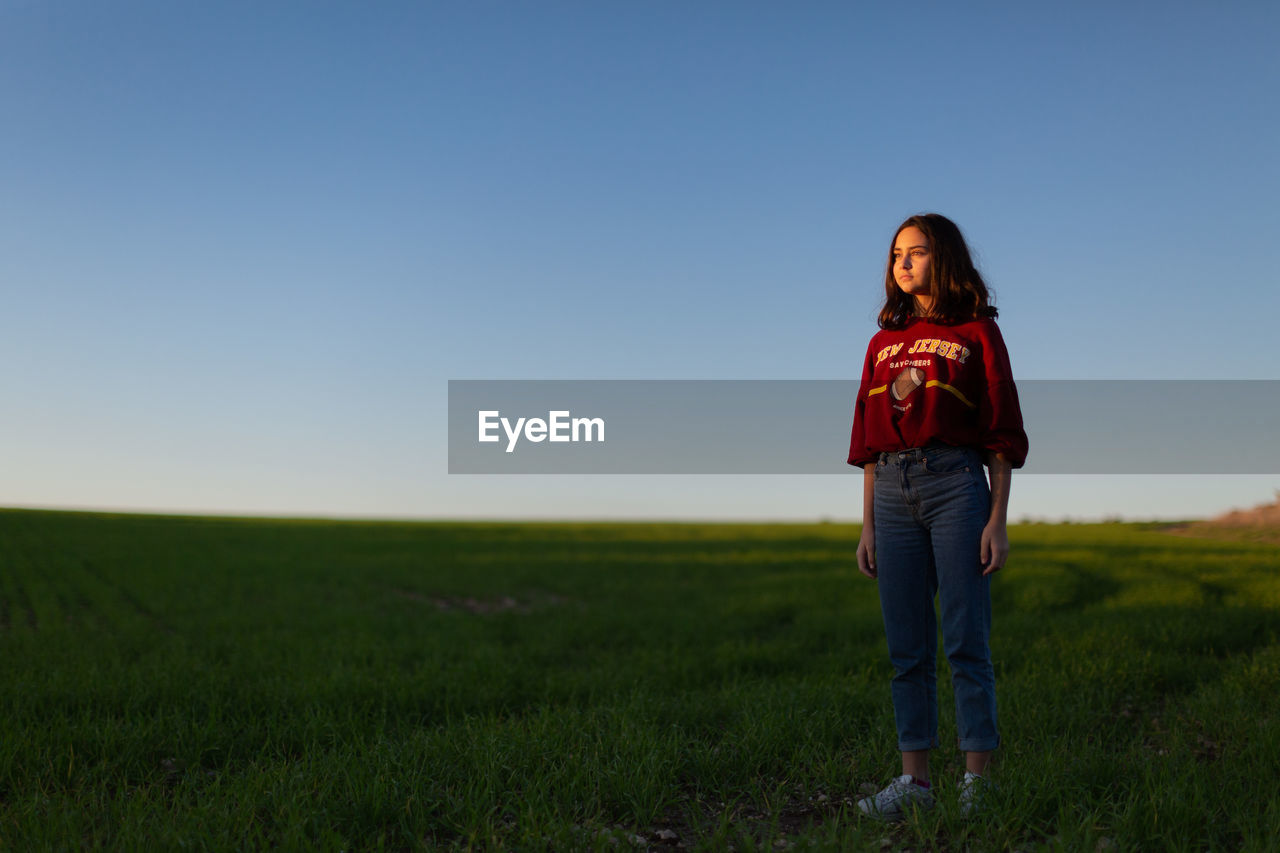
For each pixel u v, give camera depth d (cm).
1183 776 330
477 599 1722
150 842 289
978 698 320
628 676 732
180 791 374
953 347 320
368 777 361
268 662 776
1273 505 2147
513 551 3045
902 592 336
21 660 751
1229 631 851
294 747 472
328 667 748
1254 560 1493
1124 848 270
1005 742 426
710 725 501
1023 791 315
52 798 356
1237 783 334
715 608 1383
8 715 497
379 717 544
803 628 1051
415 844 298
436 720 559
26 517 5484
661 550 3039
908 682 341
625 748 403
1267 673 565
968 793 315
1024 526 3111
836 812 343
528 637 1091
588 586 1852
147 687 593
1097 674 618
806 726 453
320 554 2859
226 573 2123
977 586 317
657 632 1109
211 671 669
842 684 596
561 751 401
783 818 342
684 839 319
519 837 305
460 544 3484
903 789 326
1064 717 476
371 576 2111
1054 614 1077
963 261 329
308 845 285
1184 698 552
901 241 338
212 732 469
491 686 636
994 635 855
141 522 5494
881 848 292
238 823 311
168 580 1911
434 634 1091
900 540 335
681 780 393
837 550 2930
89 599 1617
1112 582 1354
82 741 439
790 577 1792
